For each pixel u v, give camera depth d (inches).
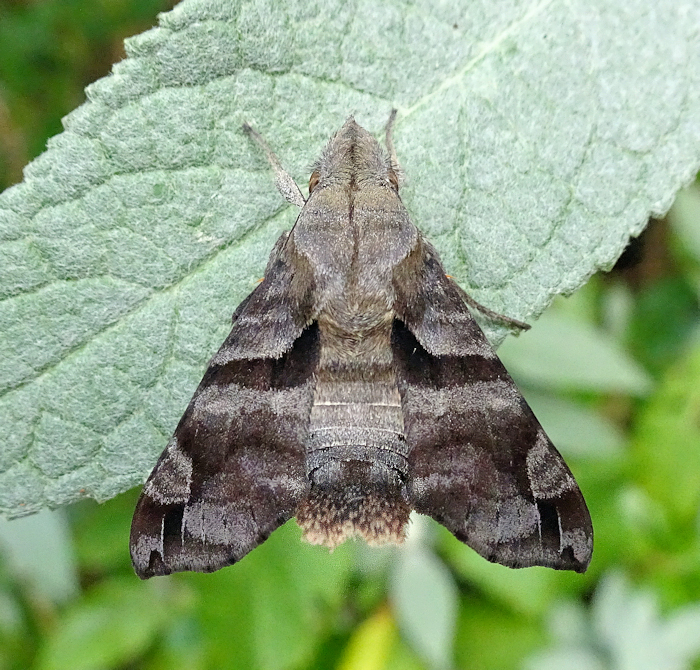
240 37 5.1
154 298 5.2
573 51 5.2
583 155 5.2
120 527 6.0
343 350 5.1
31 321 5.1
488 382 5.1
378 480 5.0
